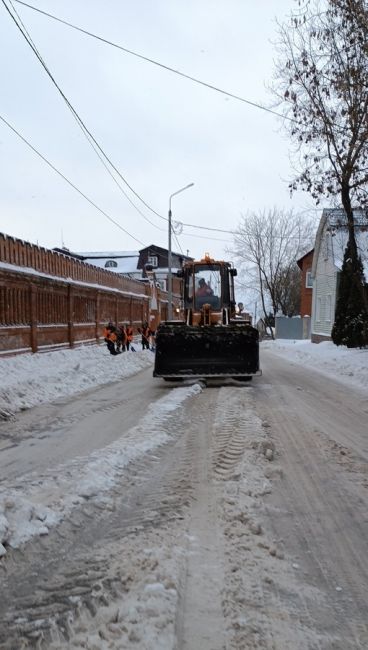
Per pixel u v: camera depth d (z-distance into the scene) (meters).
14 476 4.93
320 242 24.89
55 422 7.75
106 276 24.89
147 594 2.79
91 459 5.42
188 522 3.82
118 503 4.23
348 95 14.91
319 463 5.46
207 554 3.31
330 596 2.90
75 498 4.18
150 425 7.11
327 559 3.34
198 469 5.12
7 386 9.65
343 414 8.41
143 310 33.38
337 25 14.55
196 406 8.72
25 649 2.38
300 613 2.71
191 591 2.87
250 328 11.62
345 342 22.06
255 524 3.73
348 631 2.57
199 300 13.95
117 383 12.68
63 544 3.45
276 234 50.94
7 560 3.20
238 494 4.38
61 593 2.85
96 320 22.22
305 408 8.82
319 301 31.69
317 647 2.43
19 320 14.34
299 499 4.41
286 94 15.59
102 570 3.09
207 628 2.54
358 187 16.41
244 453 5.59
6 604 2.75
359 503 4.34
